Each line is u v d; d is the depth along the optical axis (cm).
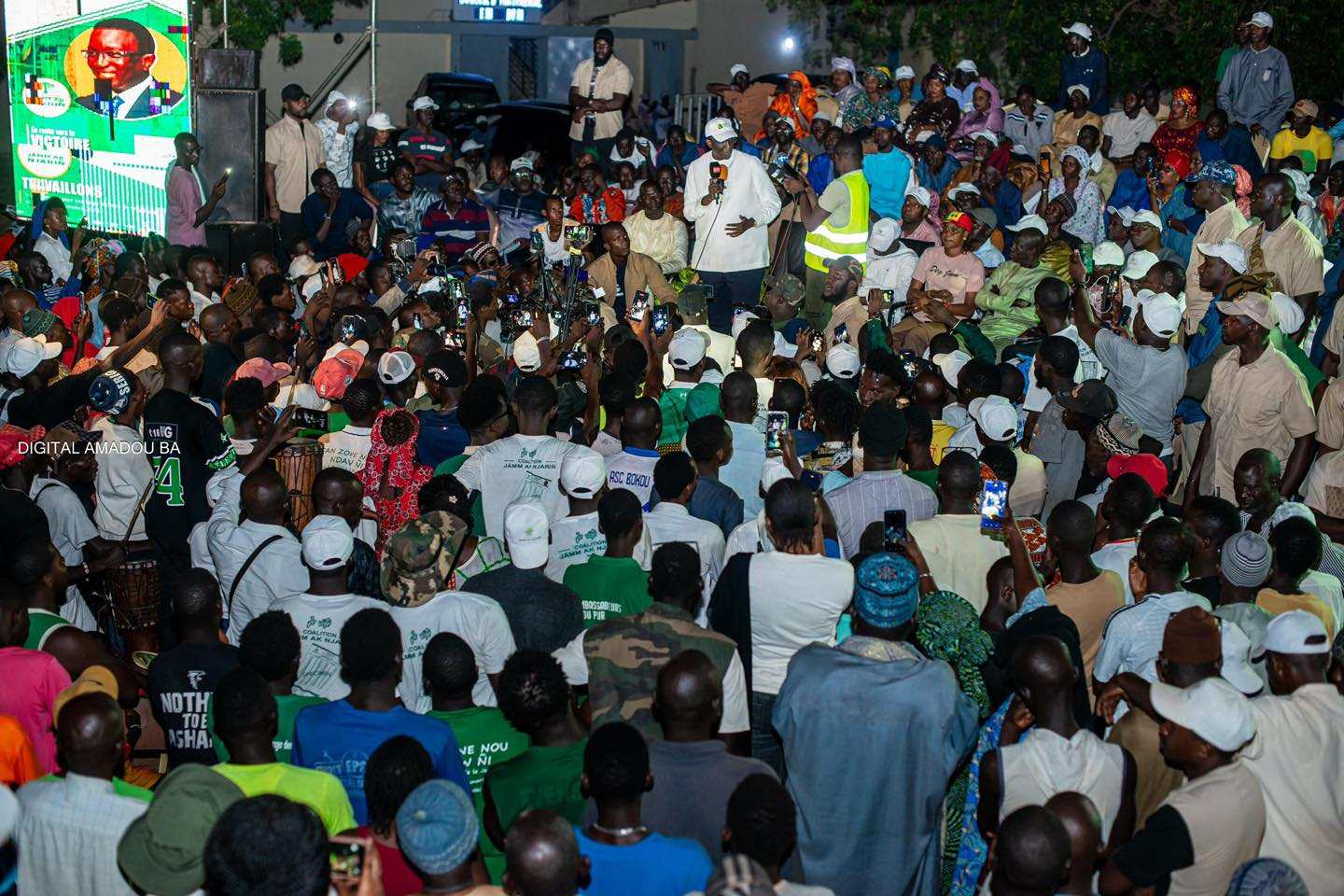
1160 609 493
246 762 407
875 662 442
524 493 631
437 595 500
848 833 443
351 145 1616
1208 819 394
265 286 1000
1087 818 373
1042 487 648
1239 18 1773
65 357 908
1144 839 396
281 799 329
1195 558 571
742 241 1209
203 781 372
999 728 468
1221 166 979
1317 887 417
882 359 748
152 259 1198
